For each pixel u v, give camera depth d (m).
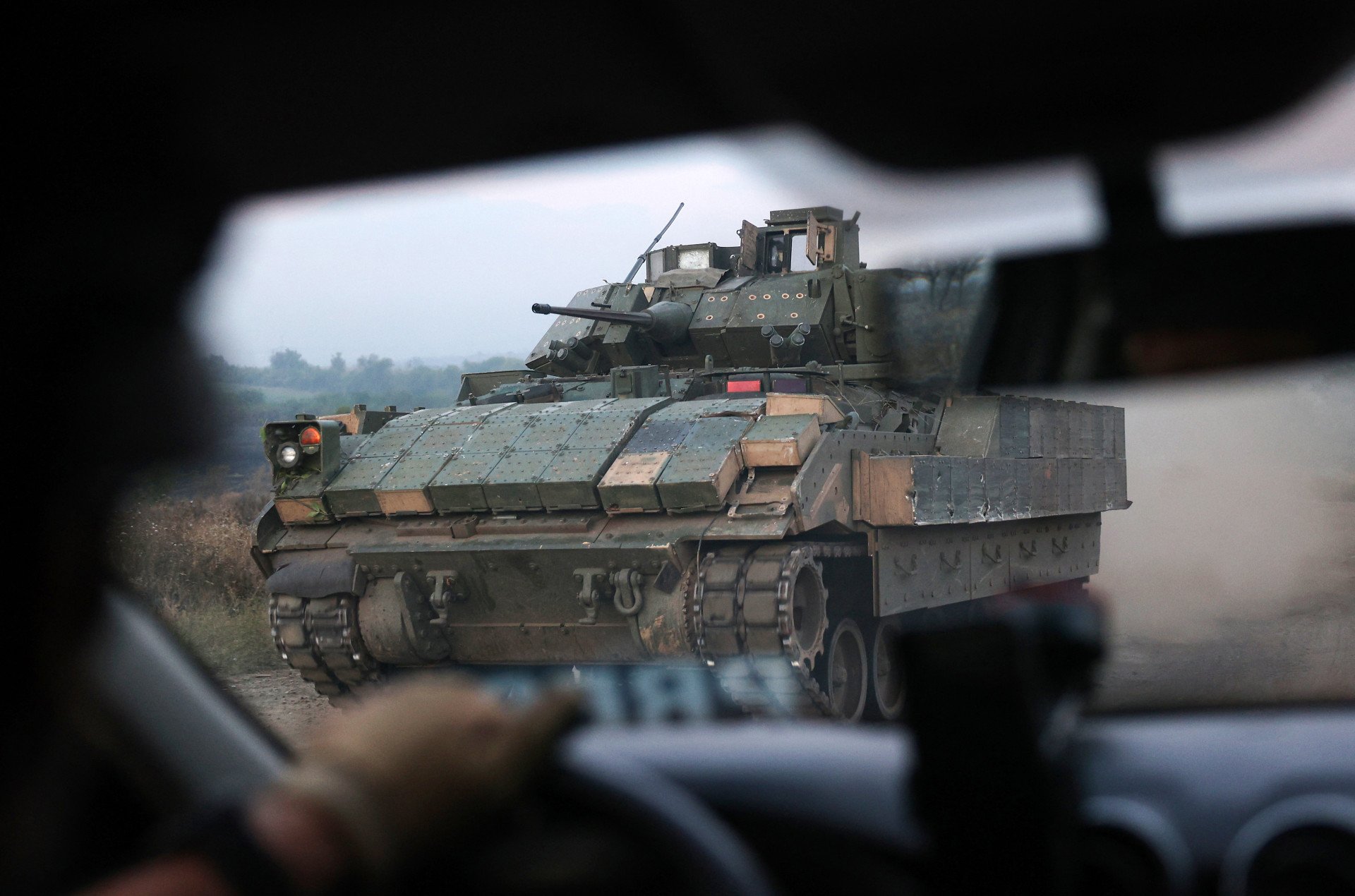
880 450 12.57
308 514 12.34
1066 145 1.07
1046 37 1.01
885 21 1.01
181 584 17.59
